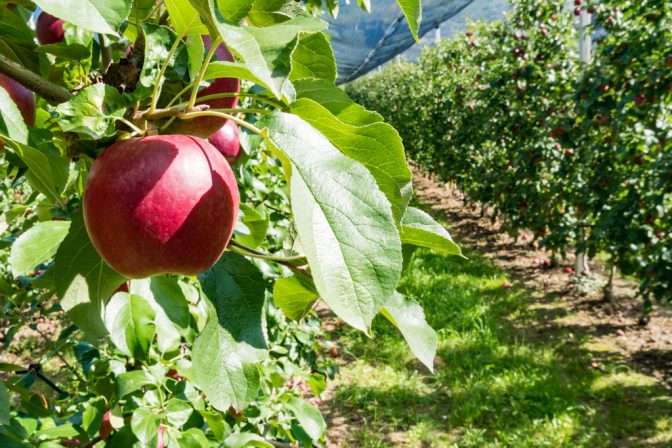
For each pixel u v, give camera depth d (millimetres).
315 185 536
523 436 3969
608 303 6422
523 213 7602
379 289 497
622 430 4023
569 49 7605
